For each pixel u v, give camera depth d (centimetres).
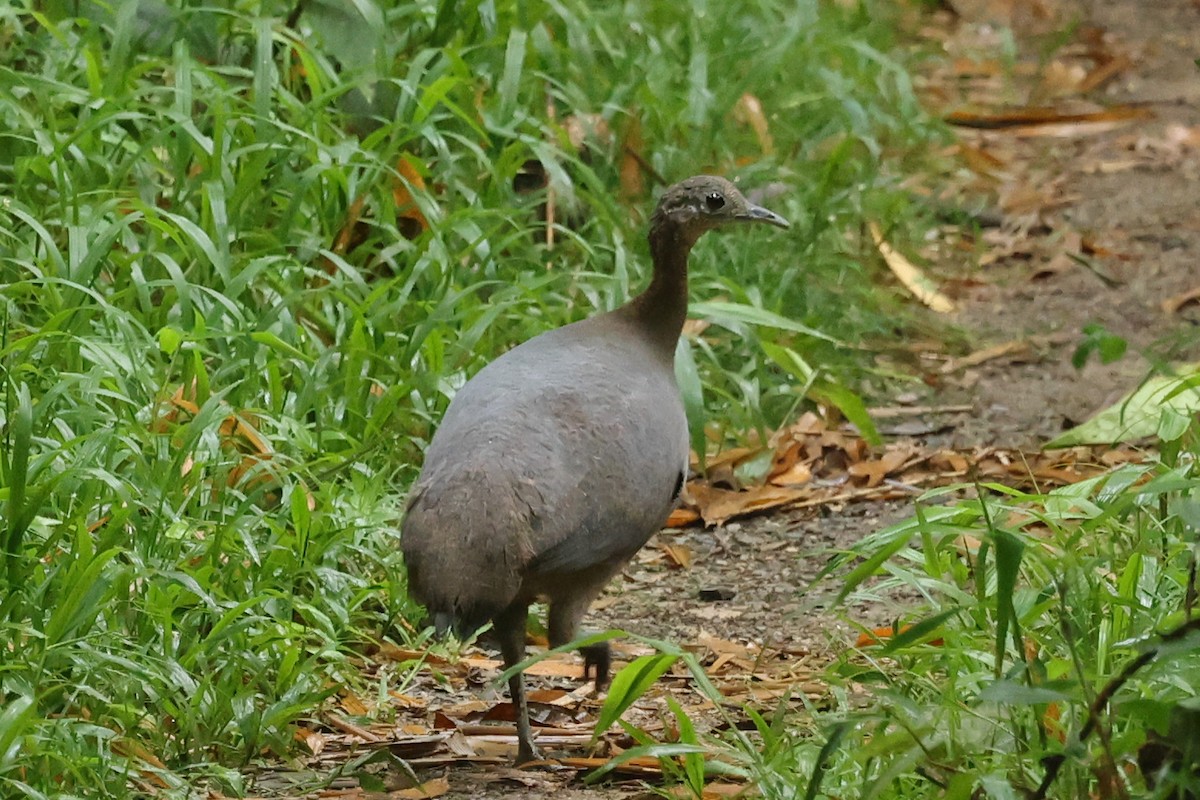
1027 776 680
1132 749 638
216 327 1091
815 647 988
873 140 1619
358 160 1251
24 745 749
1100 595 775
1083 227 1745
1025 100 2142
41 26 1324
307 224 1241
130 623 864
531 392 830
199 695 820
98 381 964
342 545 990
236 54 1367
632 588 1098
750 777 736
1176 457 956
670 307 938
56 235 1163
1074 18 2480
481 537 760
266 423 1053
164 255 1077
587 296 1284
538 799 798
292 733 862
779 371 1370
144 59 1356
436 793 805
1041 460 1236
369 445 1077
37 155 1146
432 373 1112
